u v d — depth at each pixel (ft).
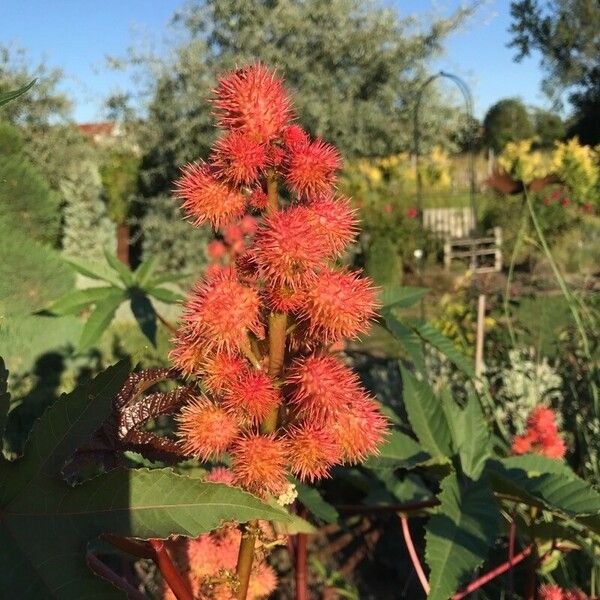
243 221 0.85
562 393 2.50
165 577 0.82
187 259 7.92
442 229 9.84
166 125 8.02
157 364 4.40
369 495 1.89
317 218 0.79
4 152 7.39
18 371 4.02
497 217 9.16
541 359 3.12
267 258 0.76
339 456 0.82
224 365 0.79
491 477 1.20
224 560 1.12
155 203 8.21
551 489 1.17
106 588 0.66
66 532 0.69
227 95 0.81
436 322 3.66
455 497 1.13
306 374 0.78
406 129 8.46
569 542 1.42
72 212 8.91
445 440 1.36
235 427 0.80
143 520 0.69
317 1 7.79
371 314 0.83
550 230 8.53
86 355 4.57
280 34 7.70
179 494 0.69
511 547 1.44
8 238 6.08
